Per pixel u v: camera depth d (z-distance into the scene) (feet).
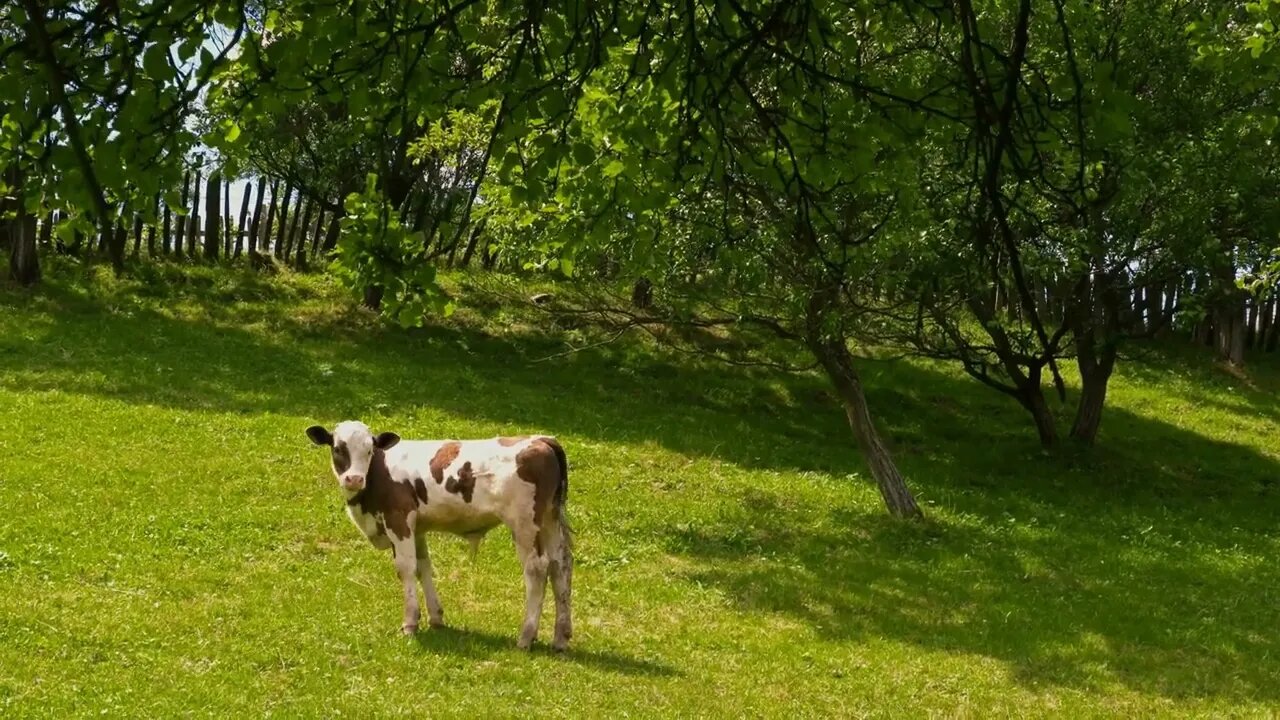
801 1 19.24
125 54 15.02
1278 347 123.85
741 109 21.52
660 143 22.89
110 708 30.73
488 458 38.45
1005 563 57.62
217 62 16.20
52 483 54.90
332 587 44.55
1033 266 58.39
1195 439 94.79
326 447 66.44
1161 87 70.44
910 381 99.50
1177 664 44.37
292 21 18.53
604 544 55.31
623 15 19.47
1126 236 69.87
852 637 44.47
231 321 92.94
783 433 84.69
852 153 21.34
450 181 94.32
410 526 38.86
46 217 16.93
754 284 51.98
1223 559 63.10
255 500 56.03
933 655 43.04
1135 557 61.46
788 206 47.52
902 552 58.18
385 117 19.01
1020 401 85.30
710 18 19.49
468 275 101.91
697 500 65.16
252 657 35.83
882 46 22.94
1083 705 38.65
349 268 19.80
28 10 12.50
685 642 41.91
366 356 88.84
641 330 102.01
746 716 34.45
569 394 87.35
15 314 85.46
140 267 99.35
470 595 45.14
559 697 34.14
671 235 50.93
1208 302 85.35
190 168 20.95
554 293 108.47
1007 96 15.97
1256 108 57.67
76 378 73.92
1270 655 46.29
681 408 87.51
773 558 55.52
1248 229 76.07
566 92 20.22
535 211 28.09
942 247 54.90
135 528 49.75
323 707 31.83
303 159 100.12
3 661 33.58
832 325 55.42
